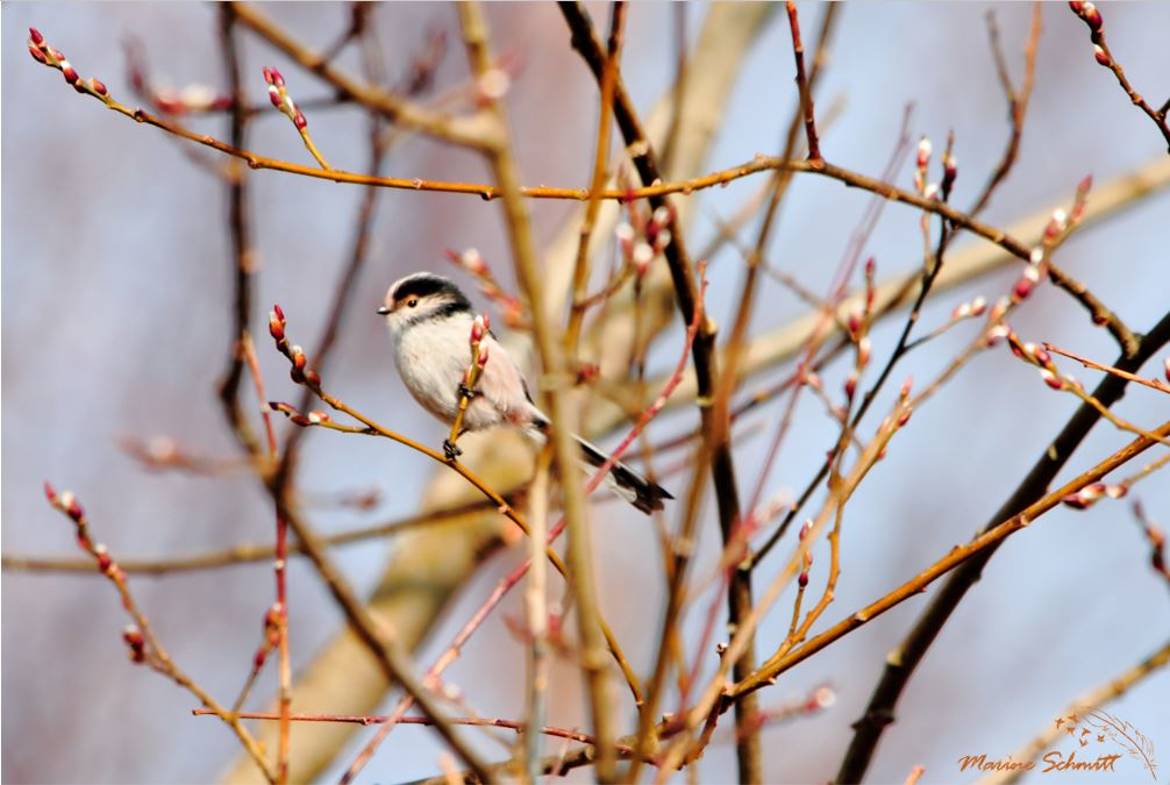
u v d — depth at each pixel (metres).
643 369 6.41
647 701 4.77
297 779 10.15
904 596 5.68
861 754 7.02
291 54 6.61
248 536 14.27
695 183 6.32
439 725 5.09
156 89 8.00
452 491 11.27
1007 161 6.76
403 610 10.85
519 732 5.67
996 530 5.75
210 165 7.70
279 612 5.56
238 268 7.76
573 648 4.77
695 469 4.86
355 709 10.48
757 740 6.68
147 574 9.53
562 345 5.70
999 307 6.14
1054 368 5.96
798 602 5.69
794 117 5.19
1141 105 6.32
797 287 7.73
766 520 5.05
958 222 6.55
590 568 4.73
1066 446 6.70
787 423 5.18
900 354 6.26
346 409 6.05
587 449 8.82
